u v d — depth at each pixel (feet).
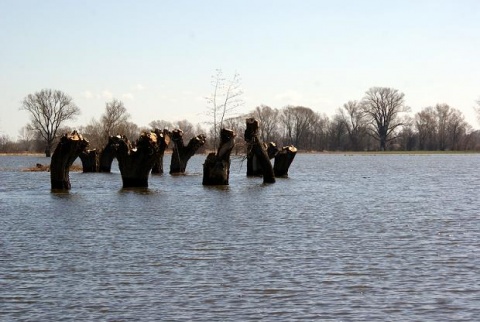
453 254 113.50
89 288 91.20
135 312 80.69
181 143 344.69
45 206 192.54
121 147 244.63
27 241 128.77
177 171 344.28
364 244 124.16
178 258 110.93
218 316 79.10
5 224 153.58
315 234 137.08
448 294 87.35
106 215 170.09
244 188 254.27
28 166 531.91
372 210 184.85
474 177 368.89
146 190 242.37
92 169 374.22
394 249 118.62
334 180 330.34
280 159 330.75
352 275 97.81
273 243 125.49
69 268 103.35
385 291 88.94
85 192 237.25
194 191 239.71
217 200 208.74
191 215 169.68
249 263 106.52
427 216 170.09
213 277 97.04
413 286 91.25
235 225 151.02
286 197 222.07
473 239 129.70
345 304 83.35
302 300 85.10
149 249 119.44
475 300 84.64
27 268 103.40
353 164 578.66
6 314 80.12
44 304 83.97
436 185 299.38
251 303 84.02
